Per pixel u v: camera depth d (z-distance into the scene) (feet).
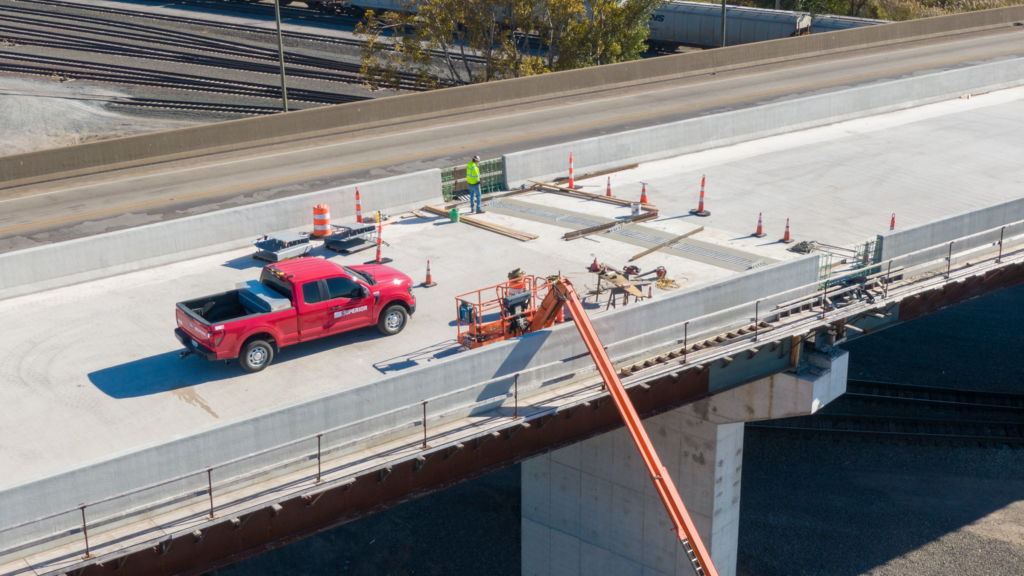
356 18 269.85
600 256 86.99
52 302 79.10
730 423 81.15
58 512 47.96
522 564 99.04
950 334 132.16
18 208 113.50
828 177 111.45
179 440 51.08
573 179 111.96
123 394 62.39
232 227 91.45
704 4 245.24
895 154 120.37
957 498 98.43
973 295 88.63
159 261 87.61
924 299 85.20
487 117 155.33
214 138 137.39
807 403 76.23
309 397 55.62
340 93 206.18
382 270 72.43
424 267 85.20
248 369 64.64
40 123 184.34
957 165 114.73
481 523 102.12
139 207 112.47
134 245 85.92
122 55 227.61
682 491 86.53
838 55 200.13
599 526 92.94
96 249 83.87
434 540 99.25
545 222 97.60
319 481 54.24
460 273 83.56
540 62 200.75
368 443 58.03
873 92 140.46
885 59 192.75
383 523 101.71
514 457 65.21
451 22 199.72
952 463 103.65
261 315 63.98
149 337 71.67
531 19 202.08
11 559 47.06
